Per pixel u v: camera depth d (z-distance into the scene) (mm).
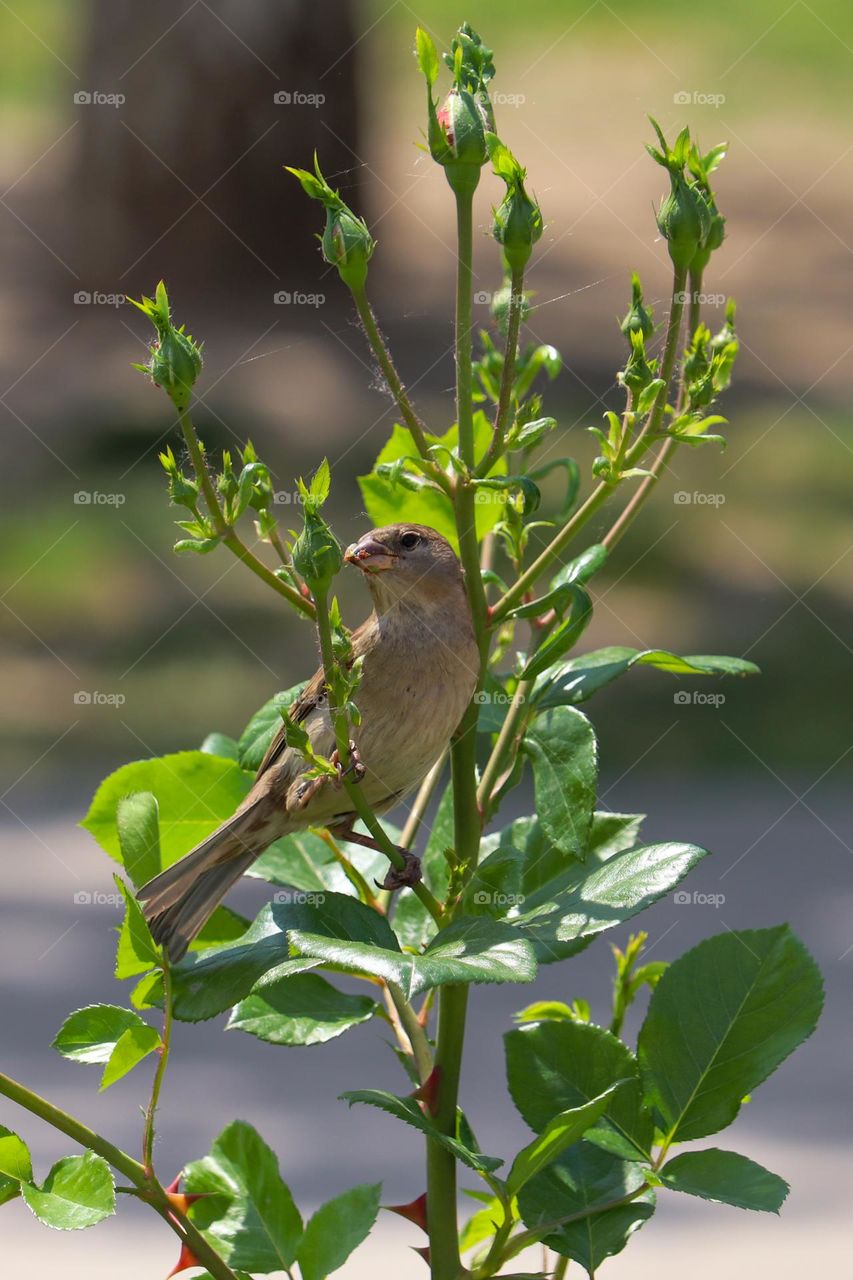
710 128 30375
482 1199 3447
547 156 28375
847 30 32812
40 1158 8203
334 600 2871
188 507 2906
